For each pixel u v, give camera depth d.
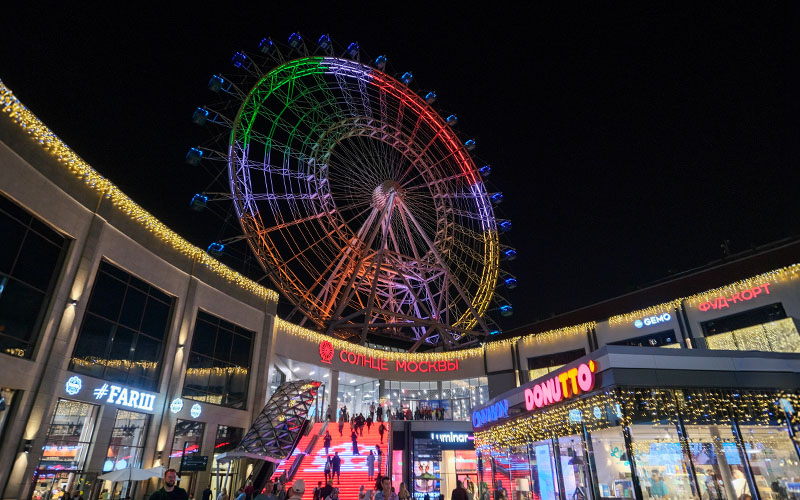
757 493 11.93
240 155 36.78
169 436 25.56
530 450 17.56
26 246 19.41
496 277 48.47
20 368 18.27
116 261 24.03
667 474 12.02
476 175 50.22
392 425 33.72
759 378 13.08
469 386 44.66
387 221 45.81
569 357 40.12
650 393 12.71
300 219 41.53
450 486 32.88
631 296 38.34
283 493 20.22
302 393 30.09
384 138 47.69
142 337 25.47
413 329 51.34
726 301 32.22
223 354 31.16
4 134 18.64
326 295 44.78
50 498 18.95
